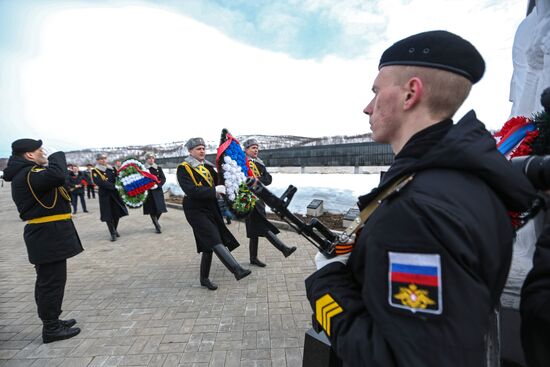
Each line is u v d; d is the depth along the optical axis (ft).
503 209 2.37
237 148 13.07
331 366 4.36
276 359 8.17
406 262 2.10
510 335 5.19
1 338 9.62
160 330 9.73
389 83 2.85
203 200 12.59
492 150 2.39
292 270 14.58
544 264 2.43
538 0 5.62
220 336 9.29
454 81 2.58
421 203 2.14
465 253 1.98
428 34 2.66
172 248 19.58
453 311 1.95
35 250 8.96
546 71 5.40
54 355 8.66
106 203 21.95
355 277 2.88
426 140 2.58
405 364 2.01
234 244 13.24
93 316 10.77
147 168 23.71
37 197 8.87
